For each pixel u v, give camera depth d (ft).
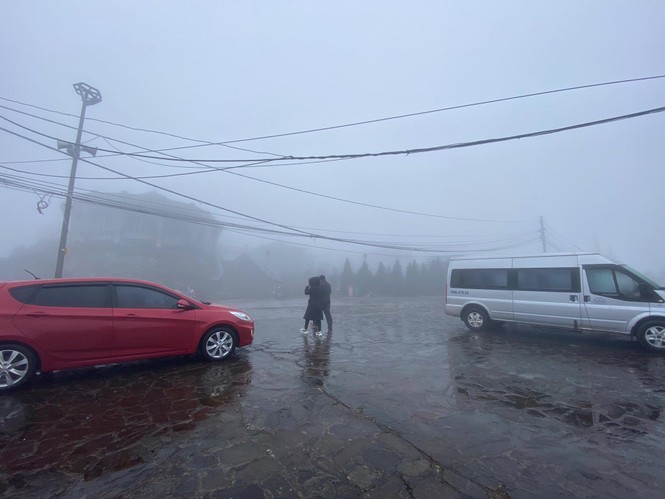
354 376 18.26
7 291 16.52
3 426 12.55
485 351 24.02
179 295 20.54
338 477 9.48
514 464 10.16
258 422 12.80
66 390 16.10
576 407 14.33
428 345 25.96
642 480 9.45
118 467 10.02
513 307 30.01
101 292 18.22
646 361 21.36
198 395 15.47
